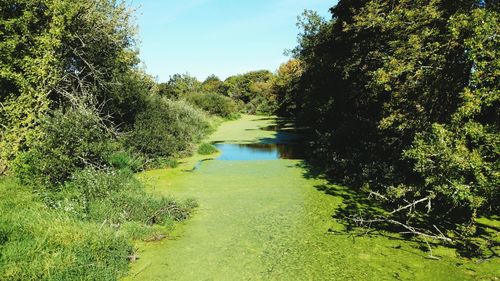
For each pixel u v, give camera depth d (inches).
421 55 342.3
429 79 358.0
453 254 309.0
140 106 781.9
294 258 306.5
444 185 287.9
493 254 305.9
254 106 2903.5
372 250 319.6
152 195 446.0
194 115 1248.2
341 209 431.8
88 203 377.4
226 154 876.0
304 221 394.3
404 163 454.3
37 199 368.5
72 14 533.6
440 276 272.8
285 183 566.3
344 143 663.1
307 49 1121.4
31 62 498.3
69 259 250.8
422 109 365.4
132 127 735.1
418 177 428.8
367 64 563.8
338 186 540.4
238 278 273.7
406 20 382.0
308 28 1143.6
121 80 696.4
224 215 418.0
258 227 378.9
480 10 266.2
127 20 661.3
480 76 268.1
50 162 414.0
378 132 513.3
